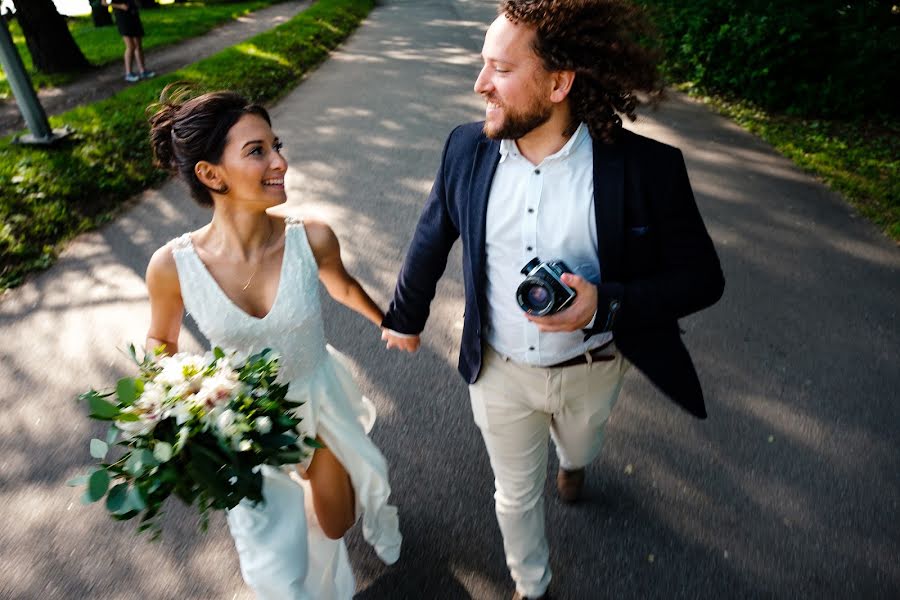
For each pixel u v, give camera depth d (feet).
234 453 4.91
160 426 4.96
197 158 5.45
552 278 5.11
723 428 10.05
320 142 23.56
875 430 9.93
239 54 36.40
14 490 9.41
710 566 7.97
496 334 6.13
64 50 40.81
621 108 5.41
